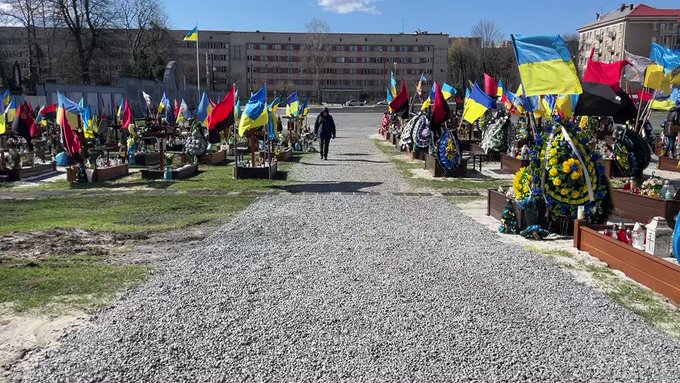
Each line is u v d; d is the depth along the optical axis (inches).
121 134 974.4
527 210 359.3
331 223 390.0
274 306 223.5
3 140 729.6
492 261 290.5
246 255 302.8
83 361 175.9
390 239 341.1
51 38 2581.2
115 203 488.1
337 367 172.2
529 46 354.6
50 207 474.0
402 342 190.1
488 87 933.2
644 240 307.6
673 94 823.7
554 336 196.2
